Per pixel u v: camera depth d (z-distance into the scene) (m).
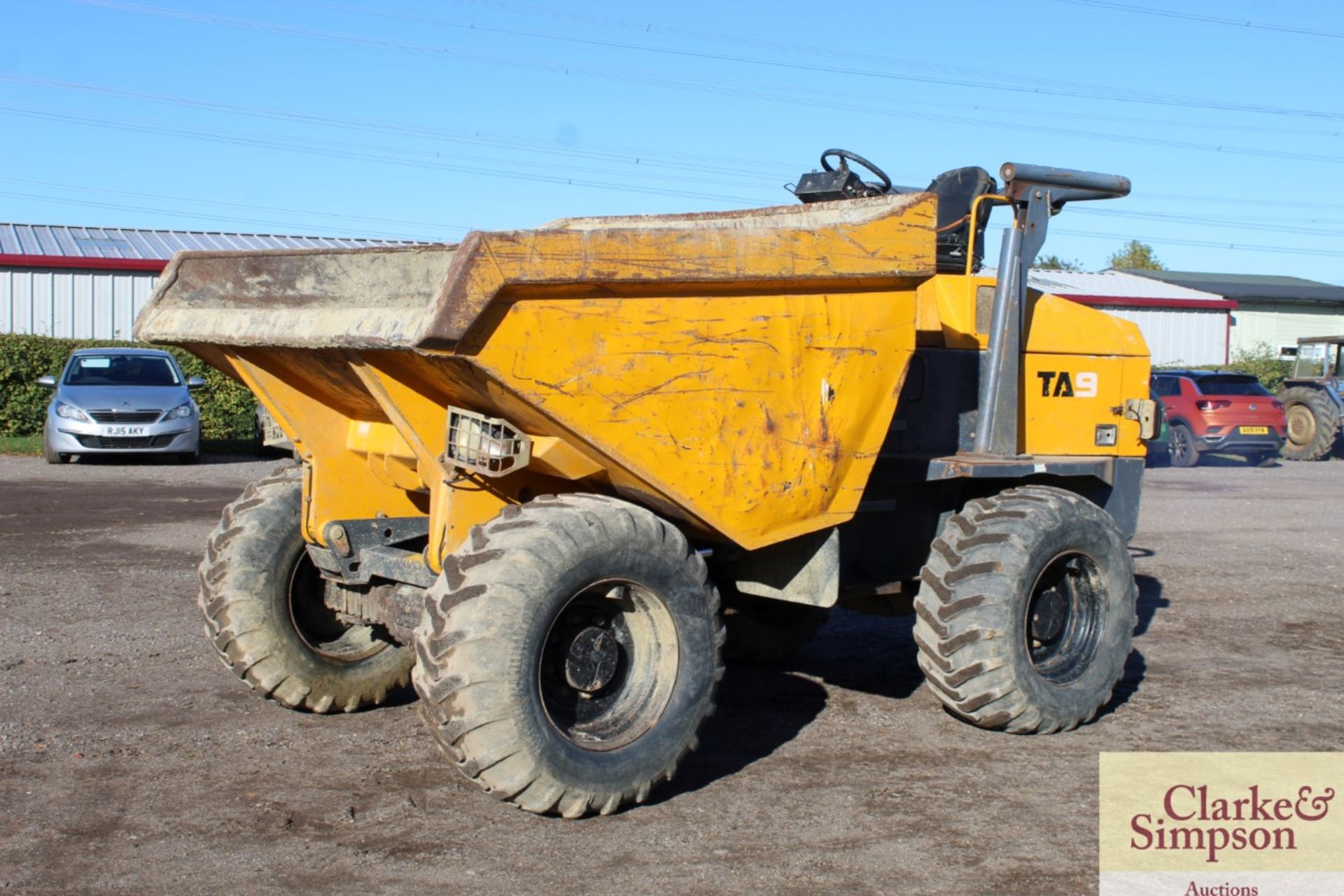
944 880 4.09
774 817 4.64
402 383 4.52
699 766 5.22
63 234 29.12
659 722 4.62
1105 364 6.55
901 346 5.21
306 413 5.27
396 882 4.01
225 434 22.25
